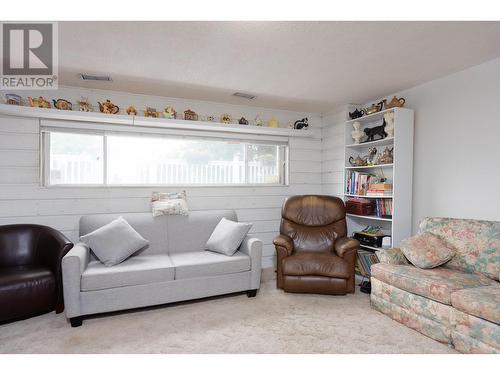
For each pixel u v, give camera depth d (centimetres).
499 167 260
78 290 234
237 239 313
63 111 305
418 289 225
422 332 223
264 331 229
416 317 228
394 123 326
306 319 249
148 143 371
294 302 287
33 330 227
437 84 310
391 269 252
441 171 306
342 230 351
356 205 374
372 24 203
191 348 205
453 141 296
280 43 230
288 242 323
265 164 434
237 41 227
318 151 453
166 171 379
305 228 358
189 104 385
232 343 212
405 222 329
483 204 271
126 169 360
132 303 254
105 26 206
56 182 329
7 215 306
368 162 375
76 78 308
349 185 398
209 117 395
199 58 259
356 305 279
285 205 372
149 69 284
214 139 395
